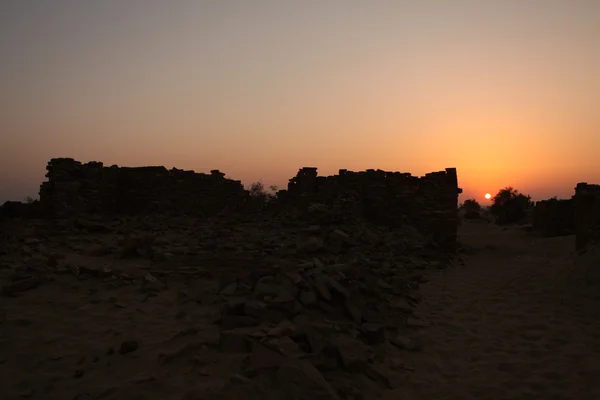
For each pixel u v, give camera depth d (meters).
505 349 8.02
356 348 6.71
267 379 5.47
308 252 13.18
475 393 6.31
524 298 11.63
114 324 7.21
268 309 7.58
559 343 8.30
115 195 19.39
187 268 10.70
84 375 5.57
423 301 11.18
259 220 19.47
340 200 19.70
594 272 12.62
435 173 20.23
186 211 20.08
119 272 9.95
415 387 6.43
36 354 6.02
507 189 54.75
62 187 16.39
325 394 5.26
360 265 12.21
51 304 7.87
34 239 12.36
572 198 26.75
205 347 6.45
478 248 21.91
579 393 6.31
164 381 5.50
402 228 19.84
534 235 27.50
